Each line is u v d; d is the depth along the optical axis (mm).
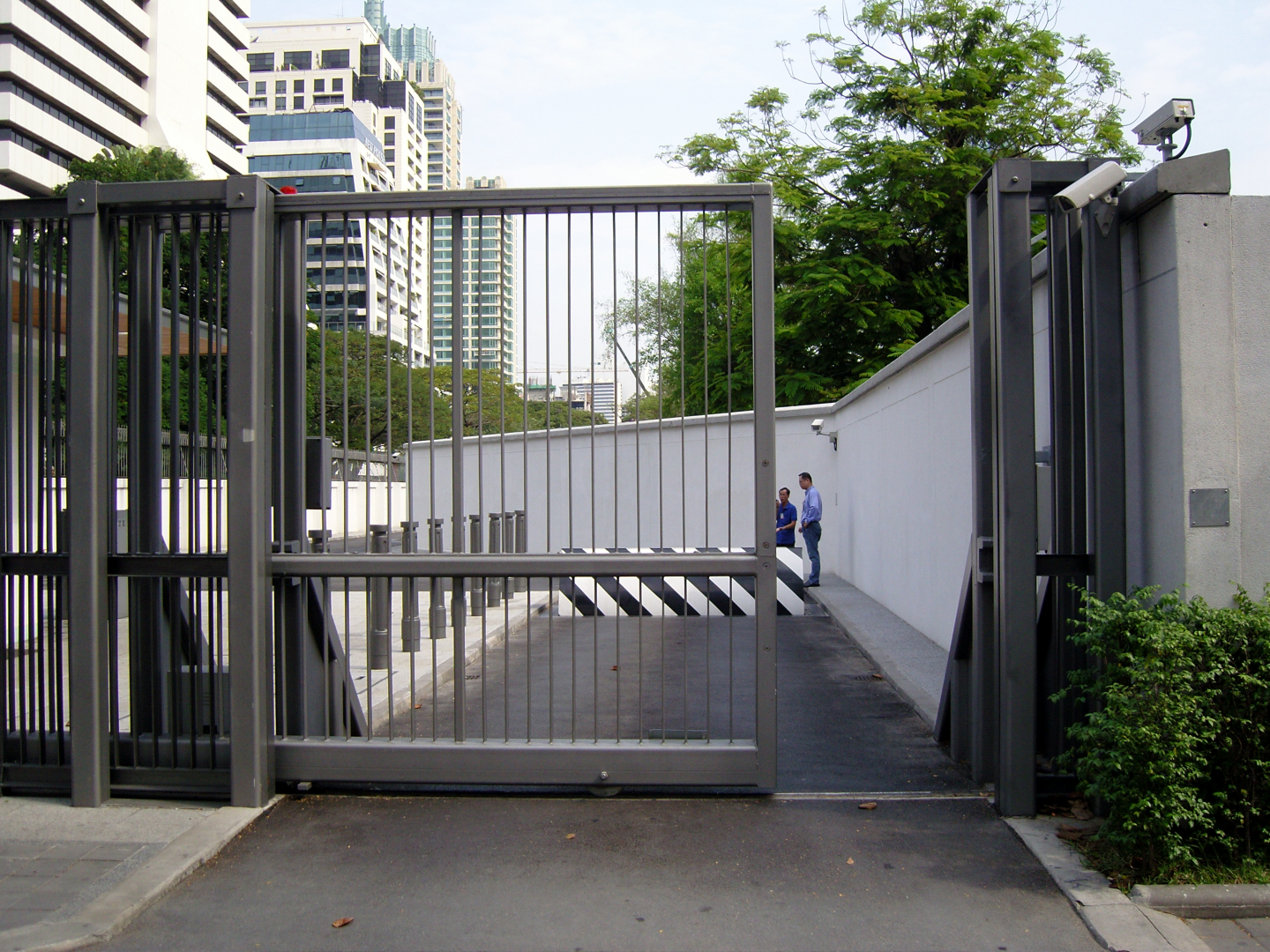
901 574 10344
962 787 4758
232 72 86062
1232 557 3812
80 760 4395
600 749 4535
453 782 4559
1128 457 4301
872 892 3527
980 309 4789
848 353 22906
